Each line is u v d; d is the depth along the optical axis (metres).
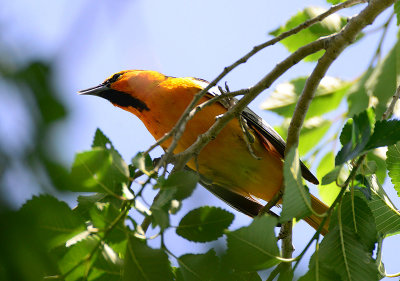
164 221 4.38
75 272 4.39
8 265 2.71
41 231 3.60
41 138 2.45
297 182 4.52
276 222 4.38
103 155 4.16
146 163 5.44
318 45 6.11
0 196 2.50
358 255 4.89
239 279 4.92
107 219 4.39
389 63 8.17
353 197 5.23
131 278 4.45
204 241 4.70
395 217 6.11
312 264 4.79
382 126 4.75
